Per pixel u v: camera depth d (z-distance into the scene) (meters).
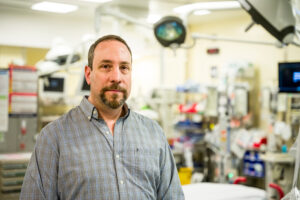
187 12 3.04
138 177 1.54
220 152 4.91
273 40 5.50
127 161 1.54
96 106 1.61
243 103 5.30
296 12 2.08
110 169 1.50
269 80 5.37
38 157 1.48
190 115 6.05
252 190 3.13
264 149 4.96
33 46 6.27
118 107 1.55
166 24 3.01
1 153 4.62
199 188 3.13
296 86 2.96
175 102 5.02
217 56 6.46
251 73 5.60
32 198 1.42
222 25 6.34
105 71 1.54
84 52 4.52
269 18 1.98
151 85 6.99
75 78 6.58
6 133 4.64
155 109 5.09
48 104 5.30
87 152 1.50
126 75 1.56
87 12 6.03
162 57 5.64
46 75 4.73
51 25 6.39
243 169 5.23
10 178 4.25
